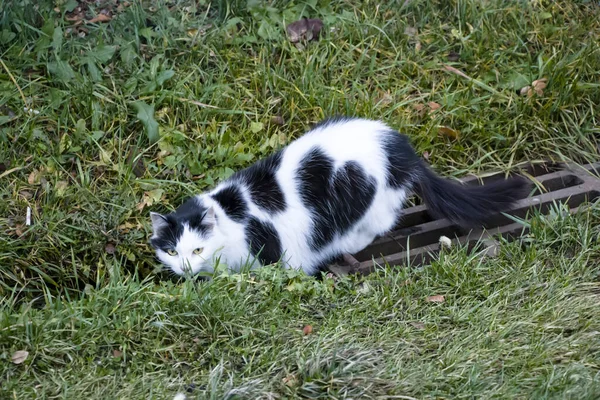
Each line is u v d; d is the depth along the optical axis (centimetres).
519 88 727
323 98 693
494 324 509
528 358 479
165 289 533
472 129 696
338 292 545
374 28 762
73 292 582
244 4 765
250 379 466
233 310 512
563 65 736
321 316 521
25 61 693
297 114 688
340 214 586
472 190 608
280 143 666
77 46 711
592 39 768
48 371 471
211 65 730
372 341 498
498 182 615
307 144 589
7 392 455
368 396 453
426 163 653
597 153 704
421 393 456
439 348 492
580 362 474
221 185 589
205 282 541
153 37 734
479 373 466
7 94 668
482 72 743
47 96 680
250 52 739
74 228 596
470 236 618
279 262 561
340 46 746
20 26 714
